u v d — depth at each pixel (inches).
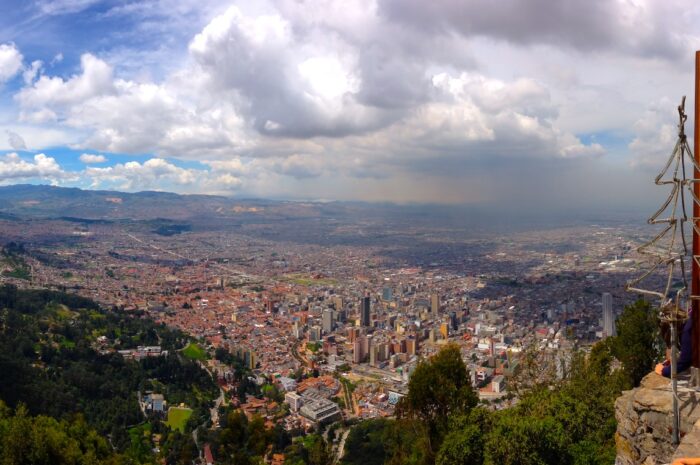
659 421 376.2
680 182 364.8
